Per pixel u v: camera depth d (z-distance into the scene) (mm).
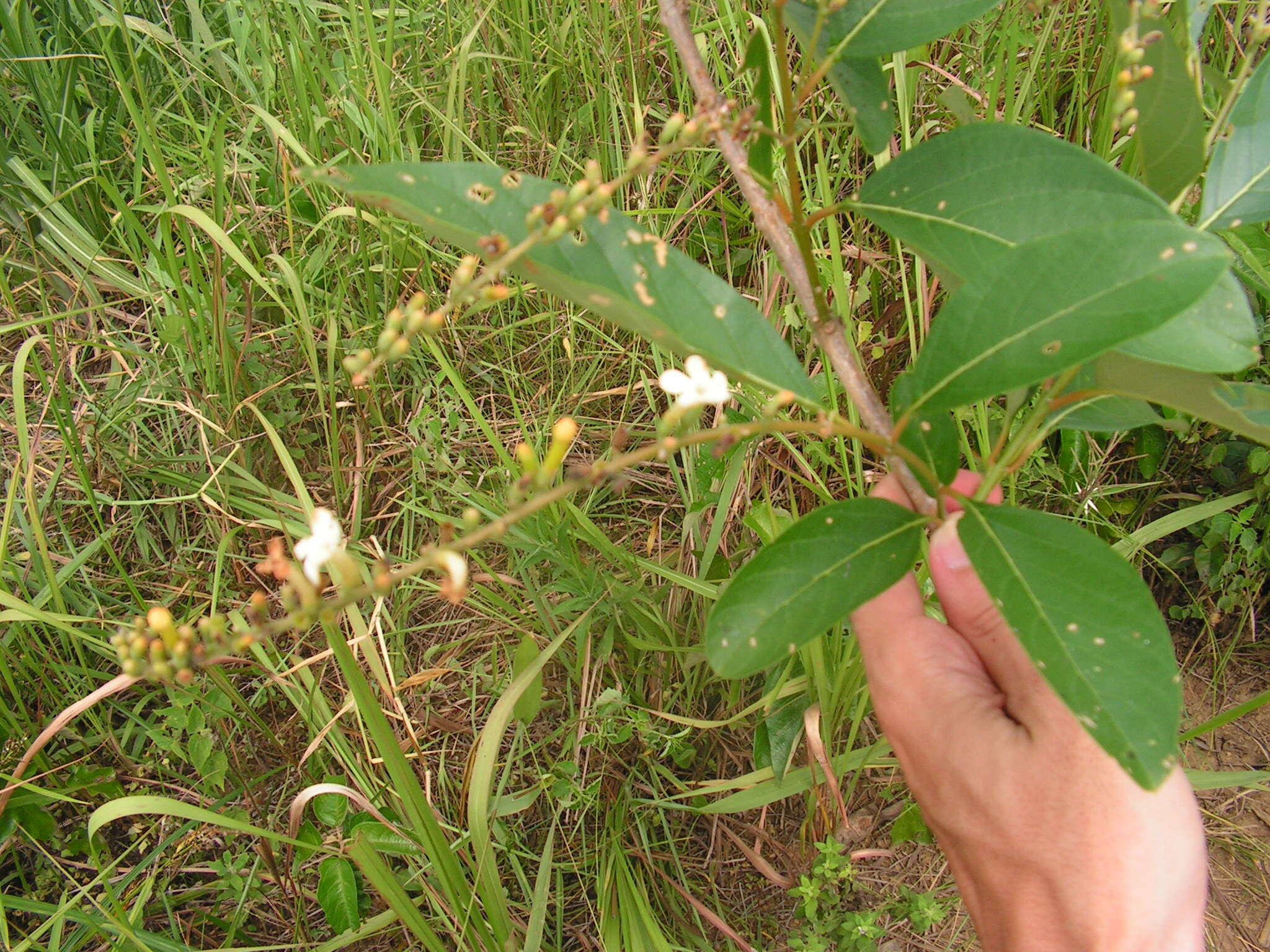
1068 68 760
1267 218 332
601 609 651
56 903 640
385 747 477
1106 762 353
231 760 674
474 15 888
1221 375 649
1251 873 657
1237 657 719
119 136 920
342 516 759
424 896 628
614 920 597
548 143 842
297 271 775
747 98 759
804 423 284
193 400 768
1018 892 374
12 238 882
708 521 709
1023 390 324
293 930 633
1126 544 656
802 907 639
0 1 823
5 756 642
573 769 617
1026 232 298
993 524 289
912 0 326
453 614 746
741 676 291
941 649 398
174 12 972
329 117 830
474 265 281
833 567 296
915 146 315
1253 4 670
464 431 754
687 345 283
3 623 694
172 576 743
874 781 680
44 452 782
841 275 580
